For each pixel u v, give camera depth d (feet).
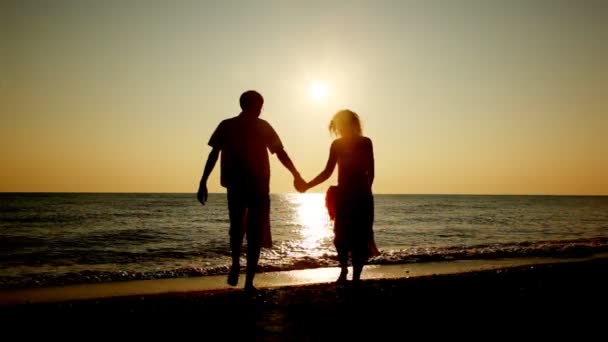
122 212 129.39
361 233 15.62
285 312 11.59
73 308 12.46
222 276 24.00
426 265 28.50
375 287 15.79
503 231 71.10
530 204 259.19
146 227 75.87
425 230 73.20
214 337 9.41
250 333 9.63
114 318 11.19
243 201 12.89
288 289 15.10
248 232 13.15
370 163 15.72
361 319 10.88
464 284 16.90
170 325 10.44
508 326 10.47
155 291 19.48
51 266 31.86
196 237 57.62
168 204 195.62
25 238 55.88
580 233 66.69
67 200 242.37
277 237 61.11
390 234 65.05
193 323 10.56
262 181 13.01
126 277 23.88
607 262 27.02
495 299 13.76
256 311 11.69
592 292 15.43
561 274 20.66
